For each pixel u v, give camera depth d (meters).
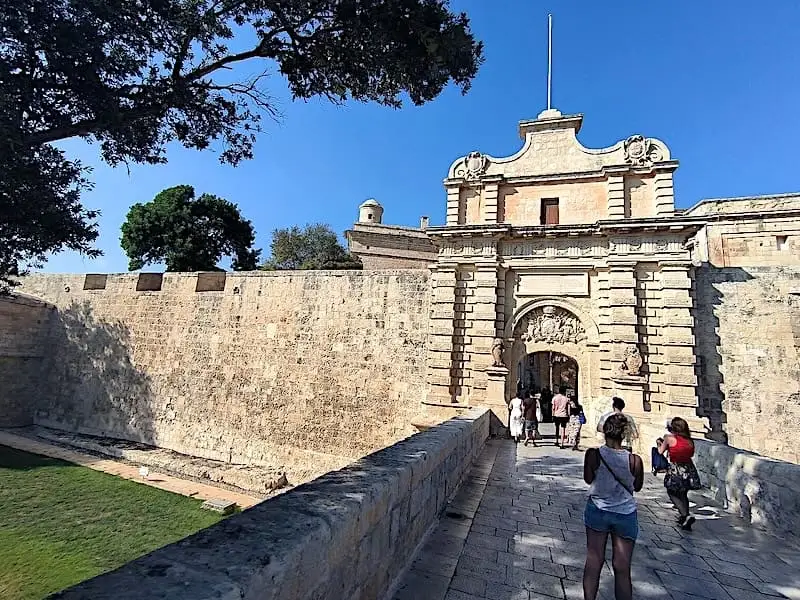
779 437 15.48
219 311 24.28
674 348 16.06
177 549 2.28
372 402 20.30
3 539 12.78
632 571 5.66
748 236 21.73
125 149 8.76
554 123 19.67
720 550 6.44
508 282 19.02
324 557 2.77
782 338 16.06
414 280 20.67
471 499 7.94
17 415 27.02
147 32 7.12
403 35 8.32
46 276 29.80
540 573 5.29
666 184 17.41
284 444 21.33
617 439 4.75
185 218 36.31
